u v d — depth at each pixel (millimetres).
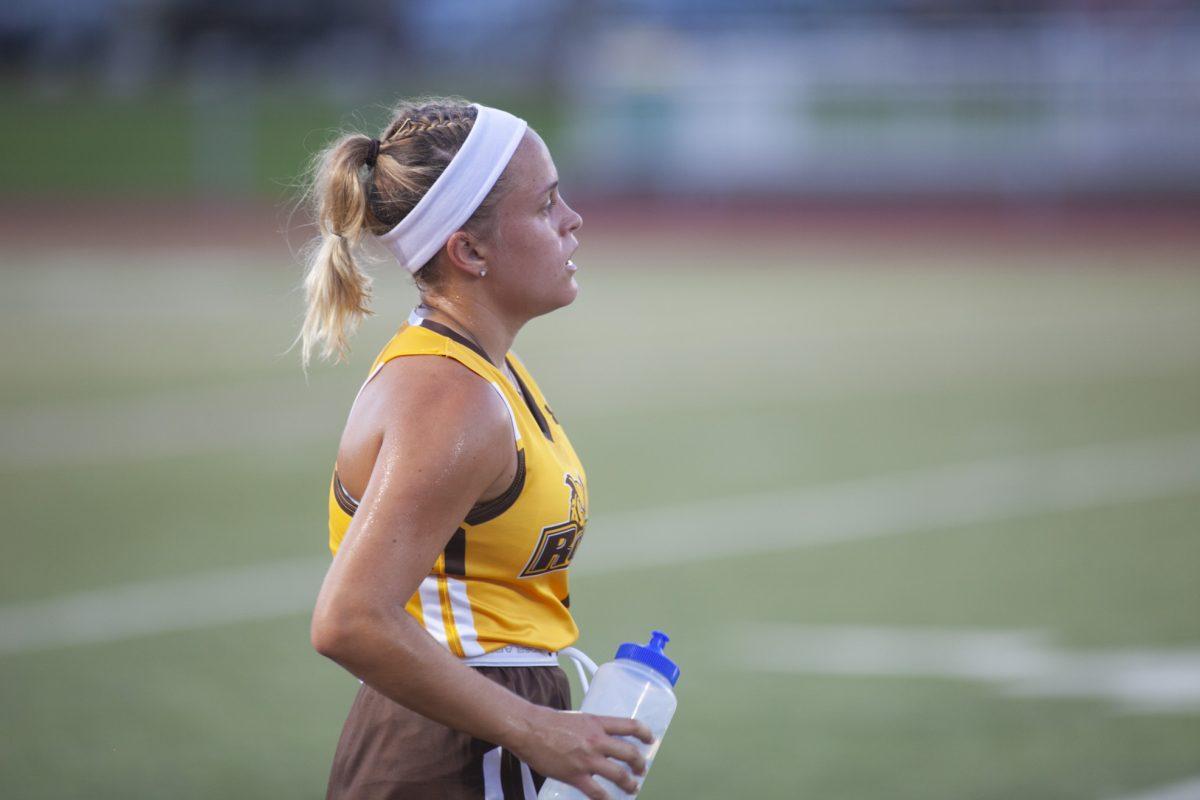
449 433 8281
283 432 38531
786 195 103250
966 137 100812
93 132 94750
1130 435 38031
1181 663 20531
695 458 35750
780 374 48500
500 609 9008
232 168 96062
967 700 19266
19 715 18781
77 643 21812
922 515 29969
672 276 78438
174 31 115000
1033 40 105750
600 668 9039
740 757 17312
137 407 42094
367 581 7984
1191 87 99000
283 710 19125
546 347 55094
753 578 25531
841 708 19000
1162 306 64312
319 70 115812
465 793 8883
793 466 34812
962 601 23938
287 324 58719
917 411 41844
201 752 17578
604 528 29250
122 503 30734
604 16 116250
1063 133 100062
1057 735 17922
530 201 9070
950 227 98938
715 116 104000
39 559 26391
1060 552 27016
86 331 56875
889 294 69938
